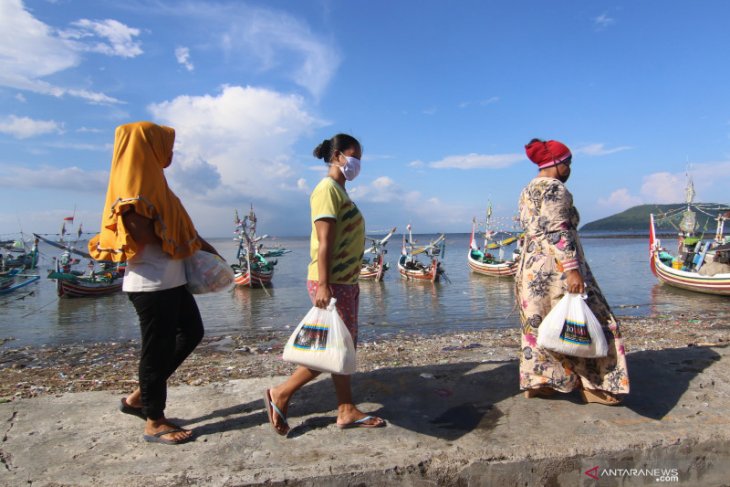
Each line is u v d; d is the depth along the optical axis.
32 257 38.19
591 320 3.34
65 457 2.97
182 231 3.16
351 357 3.11
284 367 8.48
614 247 78.56
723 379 4.13
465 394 3.89
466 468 2.91
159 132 3.08
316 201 3.12
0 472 2.81
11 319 17.61
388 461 2.88
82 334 14.49
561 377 3.57
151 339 3.06
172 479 2.72
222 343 12.38
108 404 3.82
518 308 3.79
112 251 2.95
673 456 3.13
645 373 4.29
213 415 3.58
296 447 3.07
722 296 20.03
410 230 33.81
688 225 23.45
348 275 3.26
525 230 3.70
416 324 15.22
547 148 3.58
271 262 30.38
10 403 3.84
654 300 19.38
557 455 2.99
